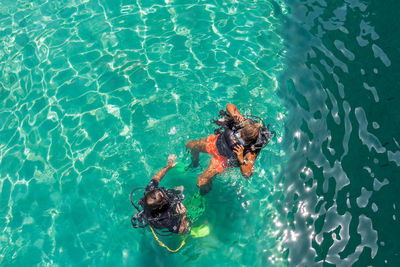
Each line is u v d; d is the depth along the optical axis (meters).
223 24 6.67
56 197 4.88
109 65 6.16
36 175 5.08
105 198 4.84
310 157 5.02
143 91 5.81
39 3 7.27
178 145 5.26
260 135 4.15
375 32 6.17
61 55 6.36
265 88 5.77
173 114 5.54
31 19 7.00
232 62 6.11
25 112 5.74
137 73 6.03
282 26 6.60
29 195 4.92
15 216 4.75
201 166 5.09
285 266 4.20
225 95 5.71
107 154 5.20
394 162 4.69
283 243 4.38
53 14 7.05
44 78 6.08
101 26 6.73
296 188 4.78
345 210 4.44
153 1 7.11
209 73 5.98
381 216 4.30
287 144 5.21
